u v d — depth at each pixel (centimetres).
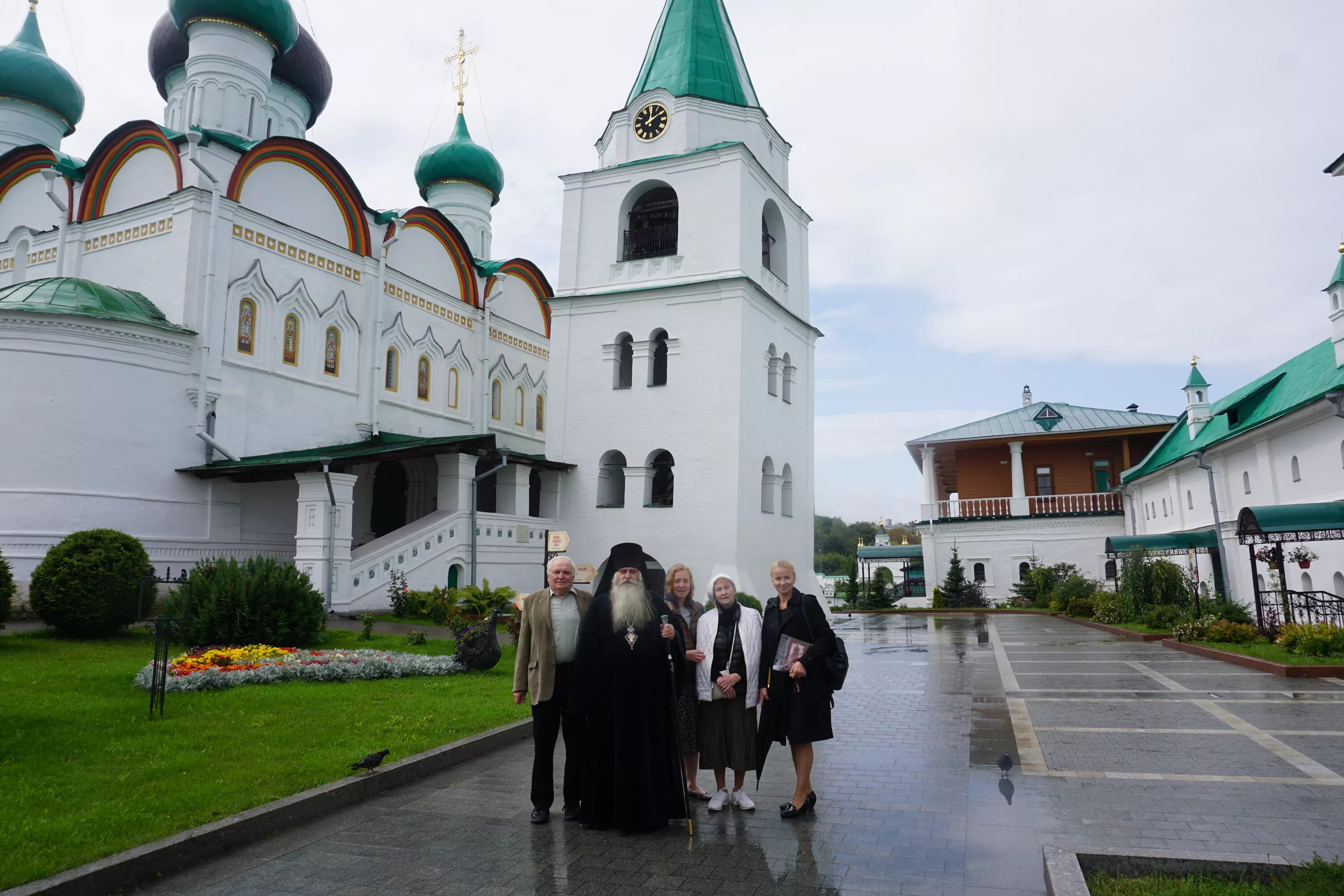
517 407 3519
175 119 3123
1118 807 666
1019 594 3831
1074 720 1030
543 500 3005
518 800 723
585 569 1903
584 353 3039
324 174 2708
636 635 649
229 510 2309
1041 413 4378
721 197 2964
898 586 5553
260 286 2444
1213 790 706
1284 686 1252
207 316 2272
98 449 2073
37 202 2769
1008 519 4009
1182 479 3039
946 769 804
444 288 3192
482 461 2653
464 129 3922
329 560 2009
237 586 1455
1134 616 2467
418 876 547
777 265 3353
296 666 1213
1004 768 793
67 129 3247
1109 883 496
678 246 3003
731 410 2795
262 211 2511
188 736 852
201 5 2827
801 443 3288
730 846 599
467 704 1064
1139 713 1067
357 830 642
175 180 2458
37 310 2020
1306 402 1912
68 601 1527
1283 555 1941
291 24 3009
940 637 2339
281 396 2486
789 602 695
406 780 775
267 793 674
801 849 591
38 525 1983
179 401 2228
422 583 2281
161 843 561
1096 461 4238
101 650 1432
